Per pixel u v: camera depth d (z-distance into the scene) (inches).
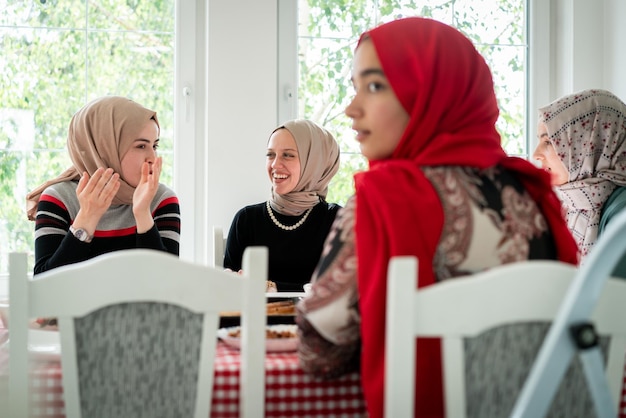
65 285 40.1
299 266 100.3
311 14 115.2
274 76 111.8
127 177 88.4
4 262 108.7
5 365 50.8
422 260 40.6
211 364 41.1
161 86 112.6
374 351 40.2
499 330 36.9
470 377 36.9
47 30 109.3
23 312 40.2
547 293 36.3
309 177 102.3
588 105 90.1
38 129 109.5
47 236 85.0
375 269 40.9
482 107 48.2
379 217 41.5
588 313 32.0
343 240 42.9
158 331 40.9
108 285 40.1
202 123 113.1
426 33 47.2
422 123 45.6
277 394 43.6
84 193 81.9
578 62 117.6
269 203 102.9
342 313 41.9
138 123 88.4
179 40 111.7
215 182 110.1
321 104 116.0
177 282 40.4
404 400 34.8
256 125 111.1
